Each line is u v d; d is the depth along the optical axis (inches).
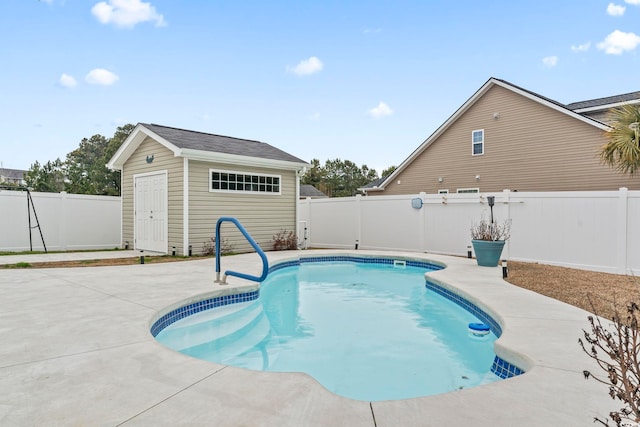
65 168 1633.9
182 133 444.1
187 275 256.7
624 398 65.9
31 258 343.9
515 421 77.0
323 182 2314.2
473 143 621.0
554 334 134.1
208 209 401.1
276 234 470.3
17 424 75.7
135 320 149.6
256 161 435.2
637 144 301.6
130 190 454.6
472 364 146.8
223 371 102.6
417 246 438.0
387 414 80.0
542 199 340.5
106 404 84.1
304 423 76.5
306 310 229.8
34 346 120.8
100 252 411.2
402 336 181.8
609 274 282.7
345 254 410.6
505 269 259.8
